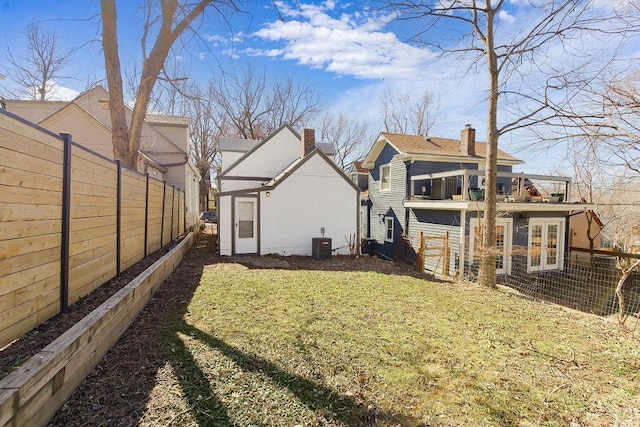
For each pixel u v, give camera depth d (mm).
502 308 5664
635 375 3260
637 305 8398
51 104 15273
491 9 7195
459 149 14297
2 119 2400
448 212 10938
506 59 7160
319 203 11820
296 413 2395
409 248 12922
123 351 3227
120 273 5223
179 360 3086
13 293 2600
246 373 2922
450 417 2477
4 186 2443
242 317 4477
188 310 4664
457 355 3596
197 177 20172
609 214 12320
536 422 2463
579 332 4547
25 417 1846
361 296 6004
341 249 12133
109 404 2365
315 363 3203
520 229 10977
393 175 14367
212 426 2193
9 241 2520
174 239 10703
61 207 3326
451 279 8344
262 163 13625
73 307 3566
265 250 11141
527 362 3504
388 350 3615
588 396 2855
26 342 2668
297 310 4934
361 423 2340
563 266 11594
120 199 5156
